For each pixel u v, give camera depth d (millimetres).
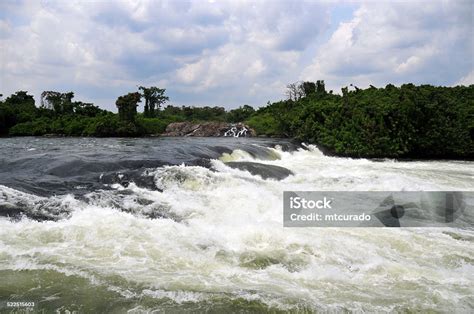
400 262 7629
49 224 8336
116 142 35594
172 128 55094
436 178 17969
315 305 5754
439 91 36094
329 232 9141
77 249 7348
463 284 6707
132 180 12516
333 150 30859
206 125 53438
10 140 40000
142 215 9555
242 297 5898
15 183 11328
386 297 6133
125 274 6484
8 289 5918
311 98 54281
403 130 30297
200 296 5895
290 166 20125
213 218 9828
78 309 5496
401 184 15258
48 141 37781
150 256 7238
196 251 7598
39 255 7012
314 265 7301
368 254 7891
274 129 45969
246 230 8805
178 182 12484
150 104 67500
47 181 11969
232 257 7465
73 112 64312
